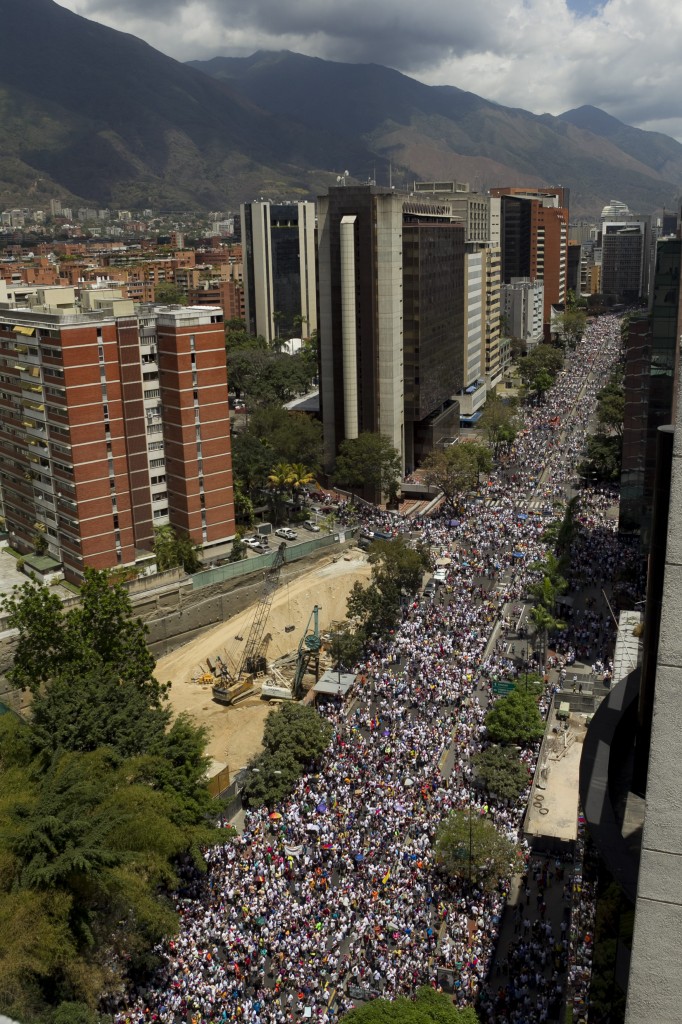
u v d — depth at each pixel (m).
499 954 73.06
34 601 107.06
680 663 23.09
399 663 126.06
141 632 112.31
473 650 126.75
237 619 154.12
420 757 101.06
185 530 158.62
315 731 101.44
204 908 80.38
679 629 22.98
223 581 155.50
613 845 31.59
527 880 82.06
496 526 179.25
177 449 155.25
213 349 154.12
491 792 93.44
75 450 138.88
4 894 67.88
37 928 65.62
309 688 130.12
